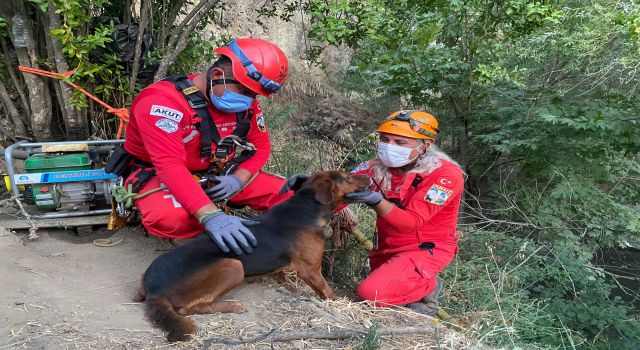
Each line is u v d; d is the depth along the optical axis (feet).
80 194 12.87
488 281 14.67
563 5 24.57
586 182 22.63
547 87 23.00
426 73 21.94
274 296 10.23
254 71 9.70
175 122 9.86
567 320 15.84
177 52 14.84
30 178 12.25
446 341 9.30
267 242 9.83
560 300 16.62
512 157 23.82
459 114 24.03
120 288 10.22
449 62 21.72
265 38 30.76
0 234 11.78
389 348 8.72
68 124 15.01
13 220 12.50
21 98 15.29
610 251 27.04
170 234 10.96
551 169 22.08
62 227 12.87
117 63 14.84
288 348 8.27
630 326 16.26
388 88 23.65
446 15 20.81
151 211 10.67
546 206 23.11
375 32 17.13
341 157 22.58
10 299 9.11
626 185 26.94
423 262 11.56
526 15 20.13
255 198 12.46
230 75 9.92
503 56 25.14
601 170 23.34
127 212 11.62
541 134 20.54
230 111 10.34
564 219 23.81
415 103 24.27
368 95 29.94
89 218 12.81
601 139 20.31
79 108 14.23
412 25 21.17
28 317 8.58
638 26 18.52
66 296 9.57
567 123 19.36
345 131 24.95
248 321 9.04
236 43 10.01
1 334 7.99
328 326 9.02
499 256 17.03
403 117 11.24
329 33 14.70
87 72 13.76
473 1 20.63
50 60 14.46
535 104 22.02
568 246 20.83
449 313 13.33
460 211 22.59
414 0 20.58
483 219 22.24
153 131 9.71
